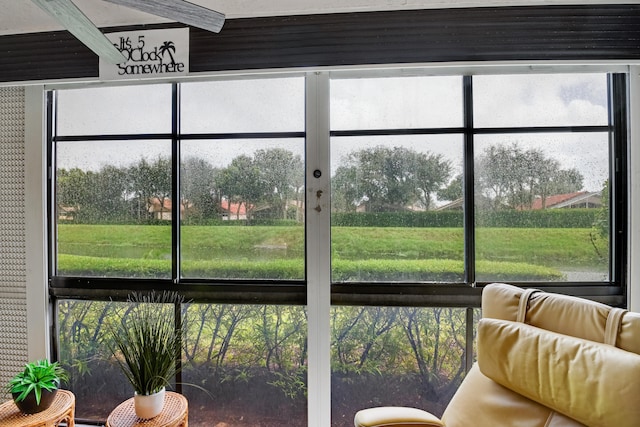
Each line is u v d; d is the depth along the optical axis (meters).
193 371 1.61
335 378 1.56
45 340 1.62
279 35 1.48
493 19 1.41
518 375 1.05
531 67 1.46
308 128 1.52
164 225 1.62
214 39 1.50
